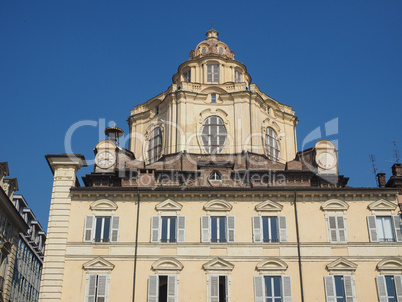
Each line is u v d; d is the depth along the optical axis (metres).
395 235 41.81
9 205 47.47
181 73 61.16
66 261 40.62
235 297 39.53
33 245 68.25
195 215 42.38
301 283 40.03
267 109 58.28
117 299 39.41
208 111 55.16
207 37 65.25
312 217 42.53
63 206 42.56
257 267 40.44
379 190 43.06
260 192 42.94
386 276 40.56
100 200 42.69
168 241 41.44
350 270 40.59
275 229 42.28
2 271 47.41
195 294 39.59
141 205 42.72
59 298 39.31
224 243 41.25
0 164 48.38
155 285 39.69
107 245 41.16
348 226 42.25
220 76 59.28
